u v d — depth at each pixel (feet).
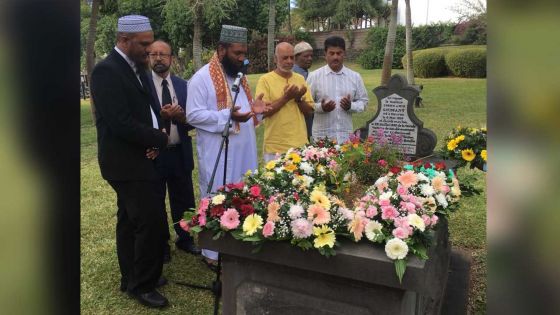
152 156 9.26
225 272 7.16
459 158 10.61
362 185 8.80
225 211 6.81
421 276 5.60
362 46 82.48
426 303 7.84
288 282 6.68
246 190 7.46
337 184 8.35
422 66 54.85
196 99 10.78
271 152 12.24
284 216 6.41
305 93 12.62
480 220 14.34
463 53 51.39
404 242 5.74
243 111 11.12
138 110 8.86
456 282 10.21
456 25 63.46
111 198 17.31
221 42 10.97
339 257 5.99
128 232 10.15
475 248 12.55
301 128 12.36
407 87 11.93
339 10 88.89
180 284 10.89
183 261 12.14
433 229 7.08
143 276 9.82
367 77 57.52
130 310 9.86
